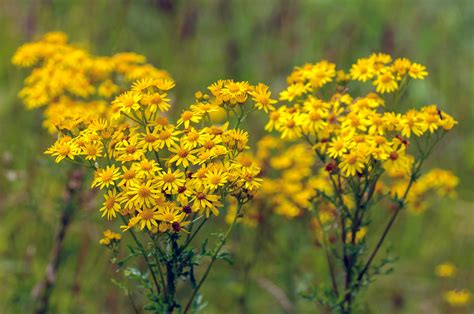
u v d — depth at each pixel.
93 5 1.62
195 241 1.30
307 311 1.25
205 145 0.92
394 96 1.06
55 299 1.25
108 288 1.25
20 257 1.30
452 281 1.37
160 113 1.20
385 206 1.41
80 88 1.18
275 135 1.45
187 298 1.28
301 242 1.27
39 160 1.19
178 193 0.89
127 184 0.89
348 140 0.99
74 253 1.31
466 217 1.48
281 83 1.62
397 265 1.41
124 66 1.21
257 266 1.30
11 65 1.56
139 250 0.92
